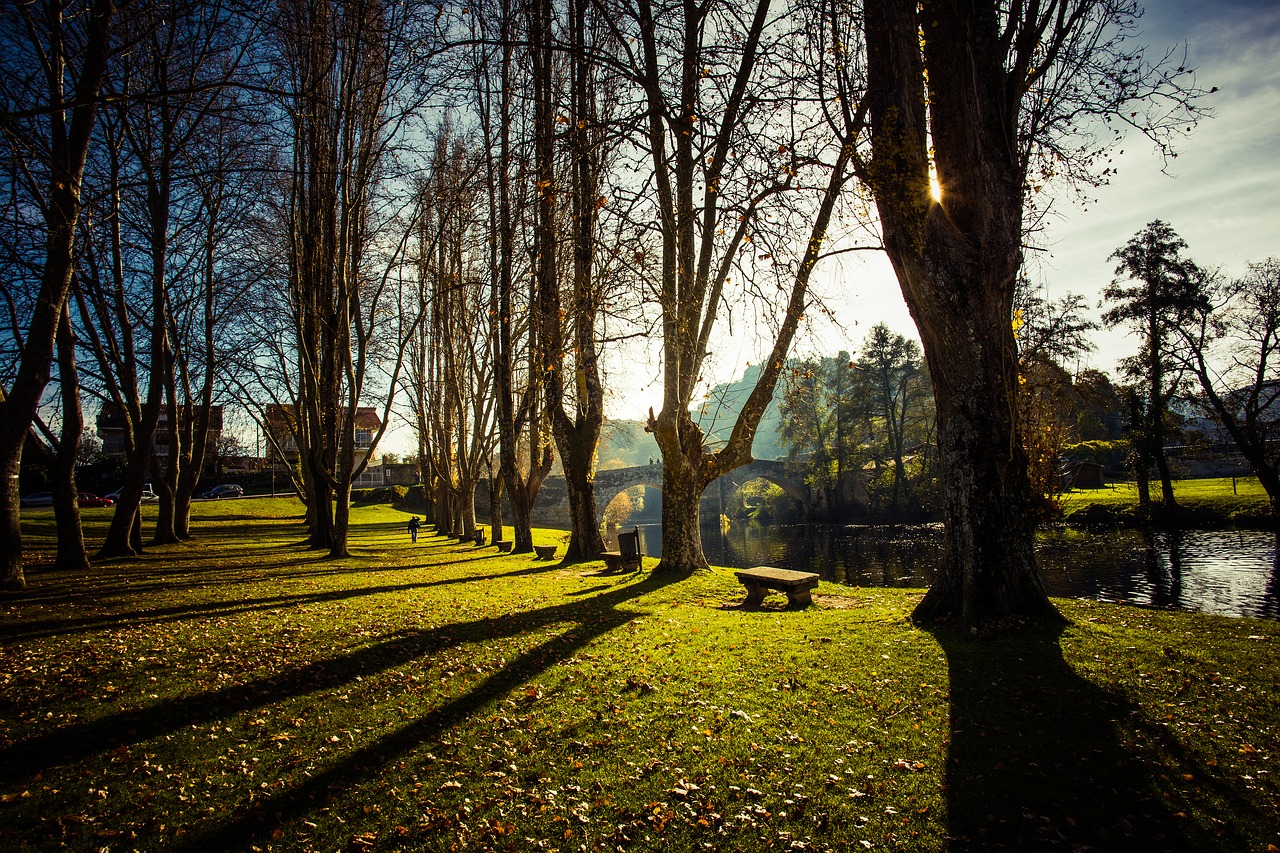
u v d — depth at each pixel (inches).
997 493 322.7
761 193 382.0
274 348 1095.6
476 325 1174.3
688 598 477.7
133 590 514.3
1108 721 206.8
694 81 413.7
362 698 251.9
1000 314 324.2
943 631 314.7
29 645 324.2
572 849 156.3
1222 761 179.3
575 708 239.1
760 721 221.8
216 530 1395.2
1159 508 1342.3
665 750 203.8
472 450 1318.9
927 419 2071.9
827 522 2351.1
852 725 215.8
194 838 161.6
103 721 226.4
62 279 505.0
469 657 307.4
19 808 171.6
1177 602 702.5
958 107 315.3
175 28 613.0
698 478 605.9
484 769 194.9
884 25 326.6
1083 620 324.8
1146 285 1302.9
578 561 771.4
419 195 625.6
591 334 672.4
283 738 215.5
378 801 178.1
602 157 446.6
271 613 419.5
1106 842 149.2
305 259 845.8
